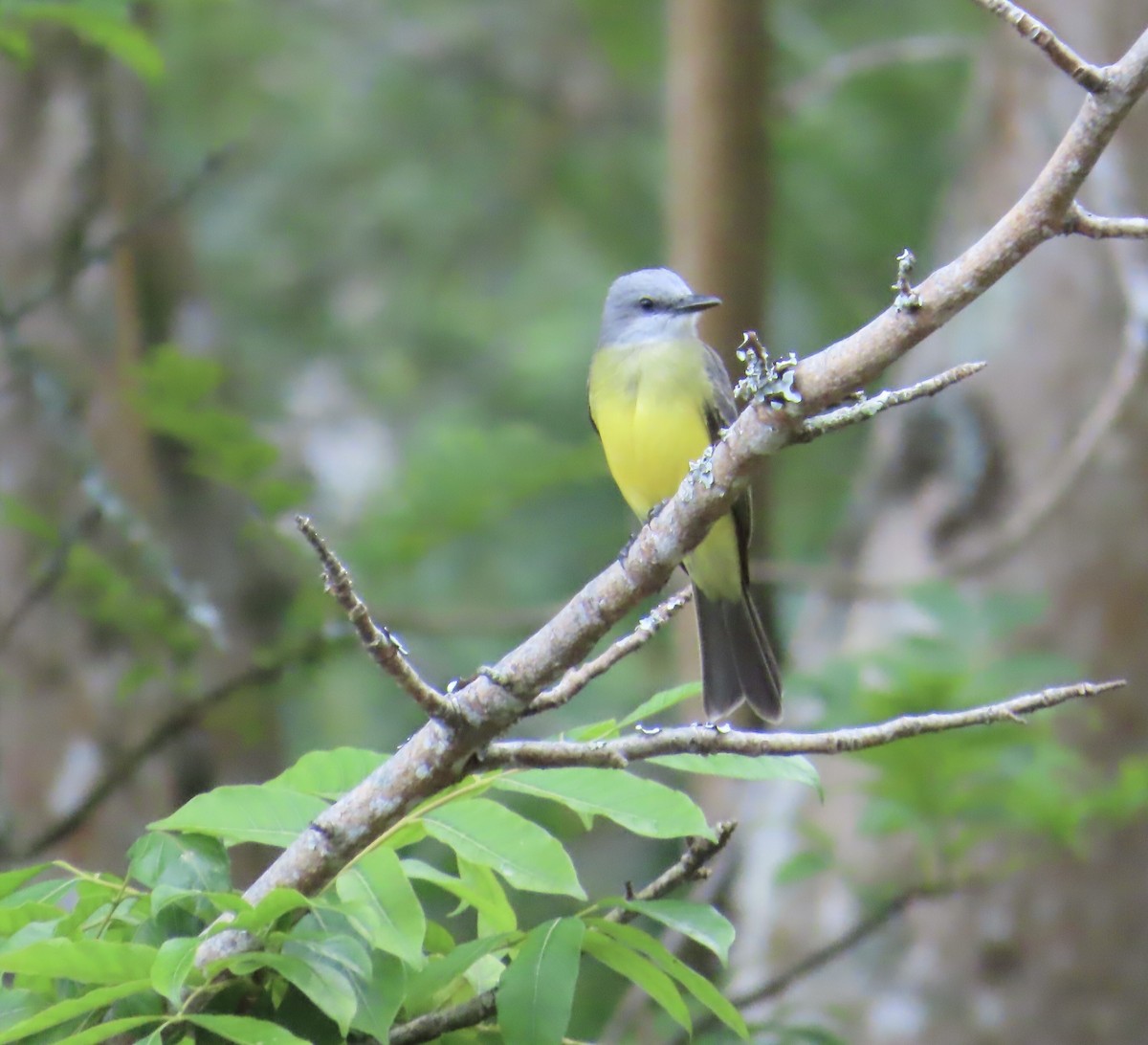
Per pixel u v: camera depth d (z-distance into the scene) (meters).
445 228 18.64
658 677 15.09
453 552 15.05
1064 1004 10.64
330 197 18.61
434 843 9.19
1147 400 11.40
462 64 19.16
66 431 9.53
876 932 10.20
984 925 10.75
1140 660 11.20
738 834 11.20
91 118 11.69
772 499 13.18
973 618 9.30
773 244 14.40
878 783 8.27
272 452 9.41
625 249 18.64
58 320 11.34
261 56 18.38
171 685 10.38
